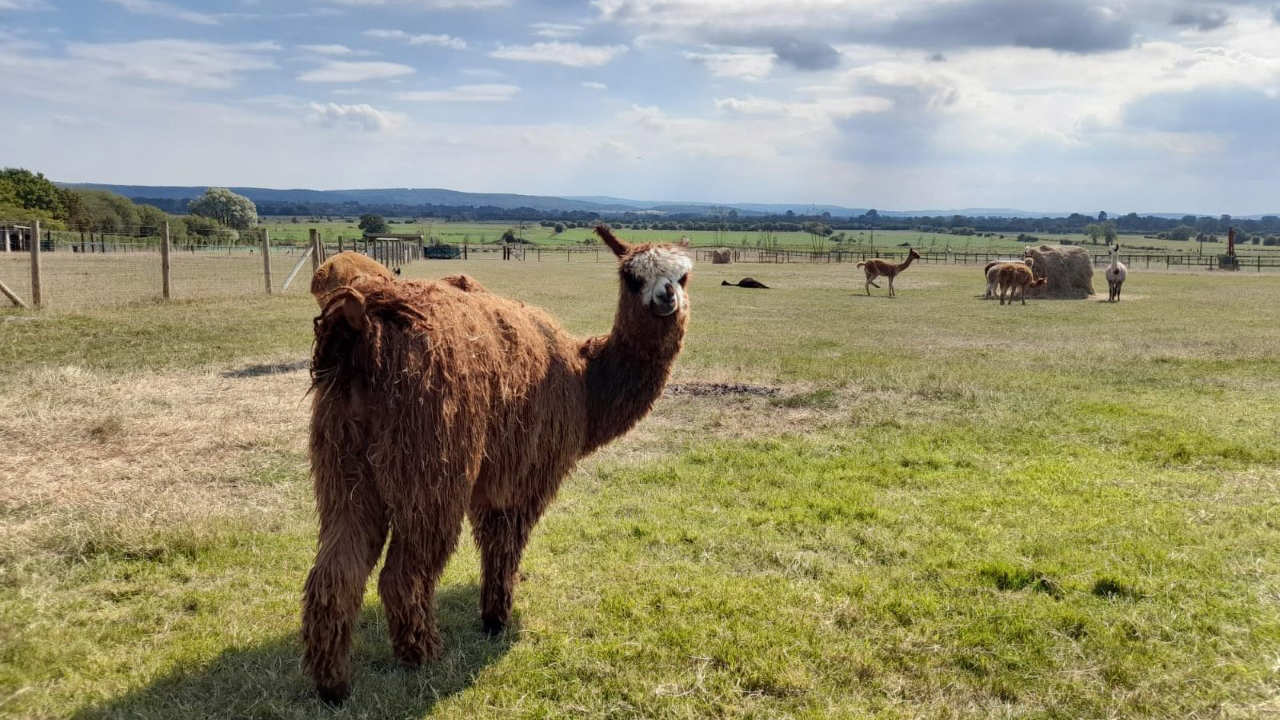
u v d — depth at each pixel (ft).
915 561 18.17
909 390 38.68
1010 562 17.90
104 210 258.57
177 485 21.65
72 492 20.45
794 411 34.35
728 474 24.97
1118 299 100.17
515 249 252.83
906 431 30.83
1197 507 21.75
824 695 12.57
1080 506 21.88
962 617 15.20
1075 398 36.81
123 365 37.22
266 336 48.01
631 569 17.37
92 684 12.21
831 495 23.09
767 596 16.10
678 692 12.59
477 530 14.39
